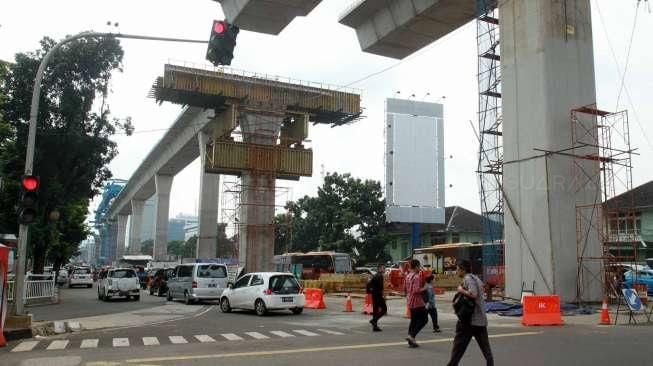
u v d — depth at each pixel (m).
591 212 22.23
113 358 10.30
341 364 9.57
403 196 50.38
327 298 31.69
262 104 45.38
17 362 9.88
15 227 32.41
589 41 23.41
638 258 39.88
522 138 22.83
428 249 43.91
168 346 12.09
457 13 30.22
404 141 50.91
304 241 58.28
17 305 14.12
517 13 23.59
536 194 21.95
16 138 29.84
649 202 40.12
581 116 22.45
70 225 50.22
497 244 28.94
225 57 14.49
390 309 23.30
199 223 60.41
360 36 35.28
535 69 22.48
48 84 29.73
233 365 9.45
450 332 14.80
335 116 50.16
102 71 30.84
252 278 21.59
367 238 54.91
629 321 16.95
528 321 16.47
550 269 21.12
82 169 31.91
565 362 9.75
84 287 55.41
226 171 44.91
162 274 37.41
